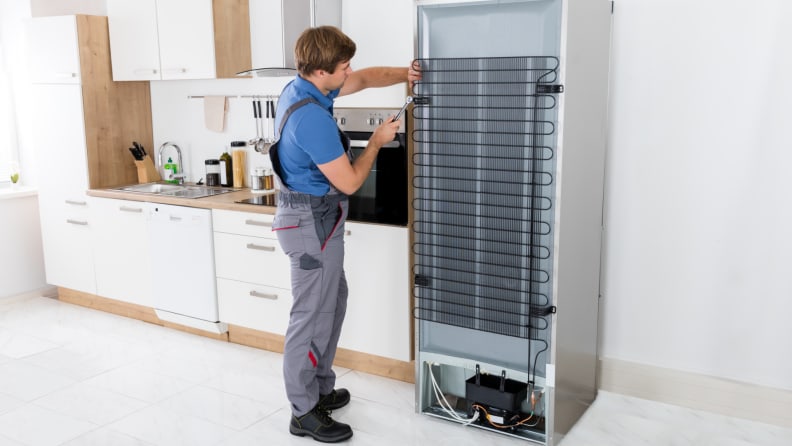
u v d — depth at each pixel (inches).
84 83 164.6
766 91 106.6
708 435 110.0
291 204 104.4
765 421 113.3
